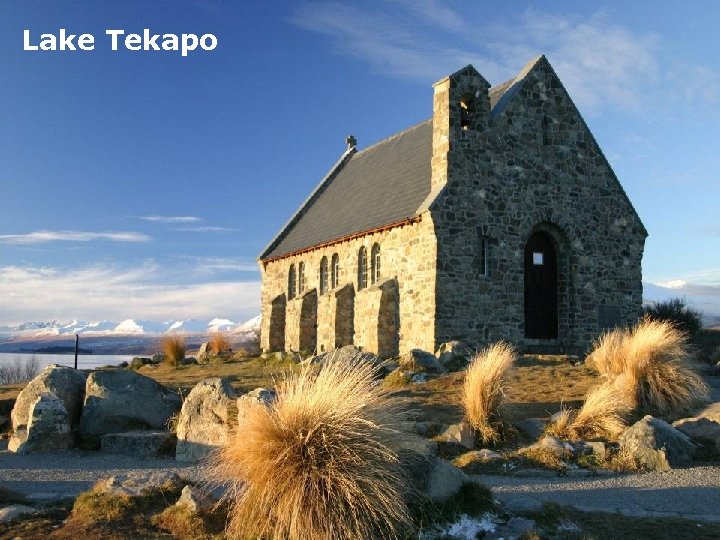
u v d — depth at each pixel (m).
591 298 30.53
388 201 32.72
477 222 28.42
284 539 8.52
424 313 28.03
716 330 40.78
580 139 31.25
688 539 8.73
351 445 8.75
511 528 9.02
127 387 17.17
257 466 8.74
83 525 9.02
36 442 16.00
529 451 13.44
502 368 15.38
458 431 14.23
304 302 37.44
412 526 8.80
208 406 14.88
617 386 16.52
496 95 32.34
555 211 30.22
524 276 30.12
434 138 28.98
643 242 32.06
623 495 11.04
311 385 9.60
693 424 14.48
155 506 9.63
